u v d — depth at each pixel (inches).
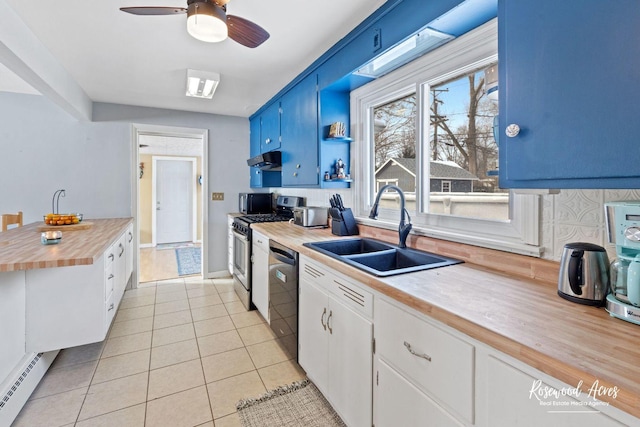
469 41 59.8
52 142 129.8
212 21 54.1
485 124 60.8
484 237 58.8
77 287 71.3
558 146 33.6
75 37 78.3
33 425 60.8
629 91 28.2
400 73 77.8
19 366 66.2
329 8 66.6
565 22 32.5
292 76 107.3
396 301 44.4
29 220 127.1
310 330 71.9
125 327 104.8
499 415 30.6
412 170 79.5
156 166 262.4
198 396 69.9
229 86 117.6
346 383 57.3
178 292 140.9
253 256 116.4
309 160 100.6
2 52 66.6
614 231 34.3
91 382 74.7
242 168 168.7
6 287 61.4
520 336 29.0
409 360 42.1
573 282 37.4
